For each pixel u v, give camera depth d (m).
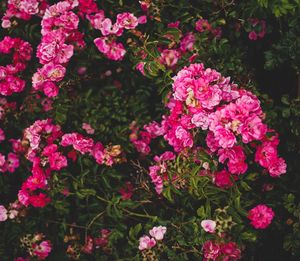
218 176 1.33
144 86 1.38
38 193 1.44
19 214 1.46
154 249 1.39
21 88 1.42
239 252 1.34
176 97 1.28
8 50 1.40
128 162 1.40
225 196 1.33
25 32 1.41
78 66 1.38
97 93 1.39
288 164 1.34
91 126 1.40
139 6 1.34
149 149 1.39
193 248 1.37
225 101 1.29
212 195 1.34
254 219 1.33
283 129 1.33
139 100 1.38
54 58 1.36
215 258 1.35
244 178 1.33
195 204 1.37
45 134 1.41
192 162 1.34
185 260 1.38
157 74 1.34
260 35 1.31
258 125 1.26
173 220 1.38
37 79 1.38
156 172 1.38
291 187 1.34
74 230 1.44
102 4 1.35
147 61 1.34
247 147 1.28
